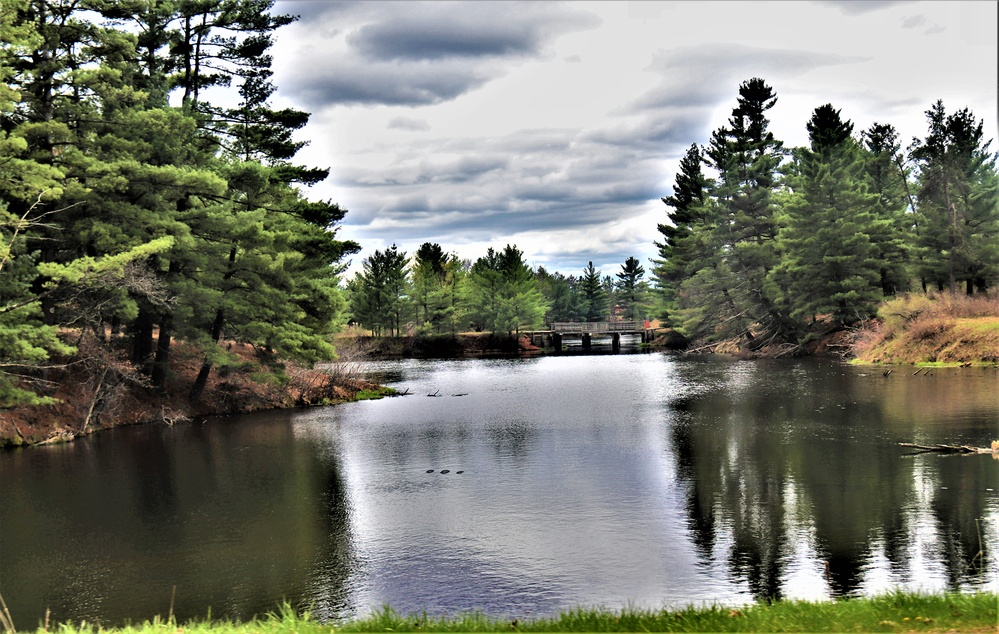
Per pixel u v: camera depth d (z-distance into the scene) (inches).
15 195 1137.4
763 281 2989.7
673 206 4040.4
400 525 771.4
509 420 1462.8
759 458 1015.0
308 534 748.0
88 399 1371.8
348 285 4215.1
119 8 1354.6
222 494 914.1
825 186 2677.2
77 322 1425.9
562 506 823.1
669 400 1690.5
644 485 900.0
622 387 2016.5
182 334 1549.0
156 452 1182.3
